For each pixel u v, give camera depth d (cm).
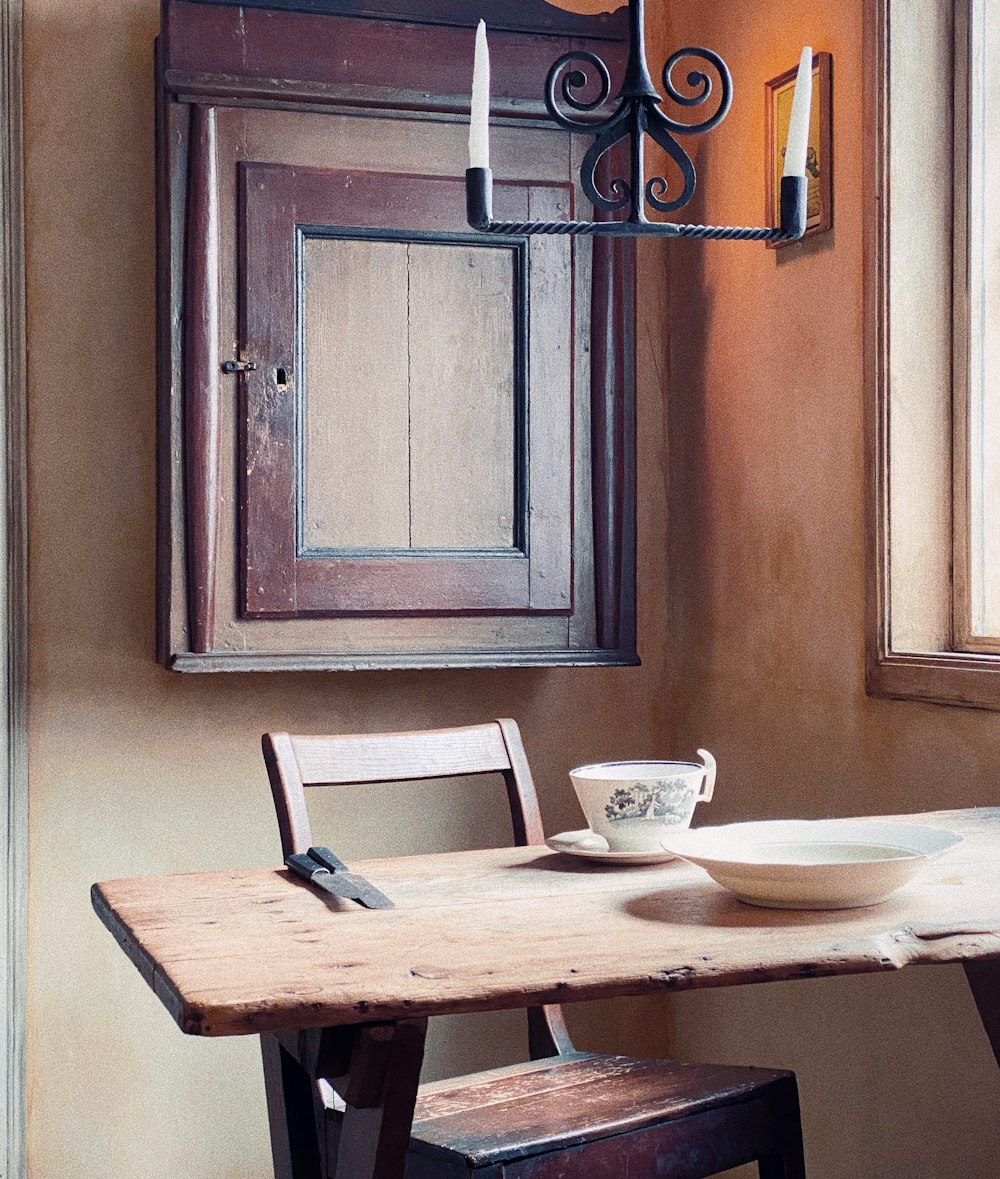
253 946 116
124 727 244
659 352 279
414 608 230
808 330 230
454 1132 145
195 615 221
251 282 223
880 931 116
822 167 223
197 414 221
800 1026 234
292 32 224
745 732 251
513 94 235
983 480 207
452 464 234
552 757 269
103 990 244
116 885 144
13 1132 236
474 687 264
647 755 276
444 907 131
